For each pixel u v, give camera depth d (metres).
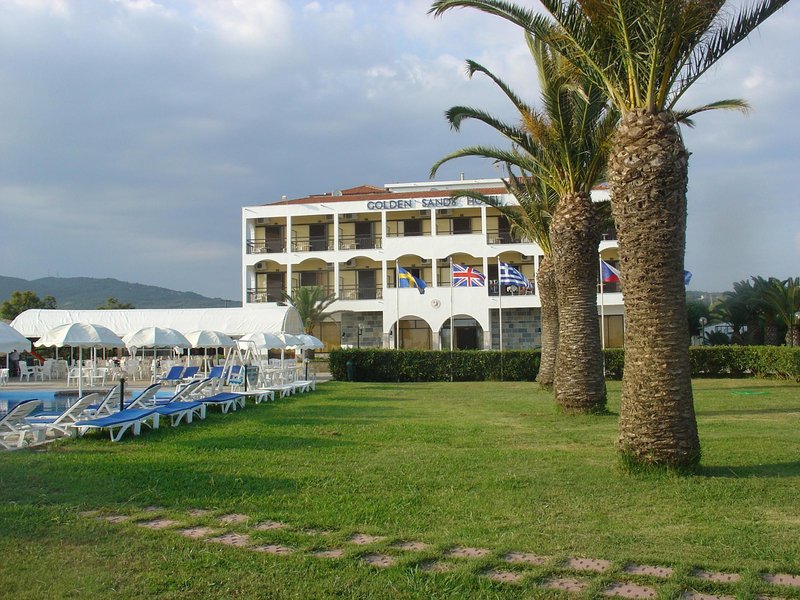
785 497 7.62
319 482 8.46
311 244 51.75
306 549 5.89
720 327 52.62
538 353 31.27
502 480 8.52
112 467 9.39
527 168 17.78
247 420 15.28
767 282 42.97
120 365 33.47
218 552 5.80
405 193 51.34
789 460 9.84
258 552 5.82
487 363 31.39
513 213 25.23
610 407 17.83
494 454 10.48
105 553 5.77
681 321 8.91
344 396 22.52
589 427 13.72
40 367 35.12
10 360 36.44
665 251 8.84
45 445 11.60
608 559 5.60
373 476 8.81
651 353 8.88
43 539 6.14
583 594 4.87
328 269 51.88
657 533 6.33
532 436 12.53
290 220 50.59
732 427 13.66
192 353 43.56
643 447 8.87
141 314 33.62
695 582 5.02
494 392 23.70
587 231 15.94
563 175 16.55
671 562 5.44
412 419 15.40
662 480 8.46
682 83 9.52
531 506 7.32
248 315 32.94
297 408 18.27
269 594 4.91
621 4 8.94
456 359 31.44
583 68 10.66
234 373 25.95
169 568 5.42
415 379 31.59
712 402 19.39
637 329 8.98
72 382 31.94
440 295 45.53
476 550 5.85
